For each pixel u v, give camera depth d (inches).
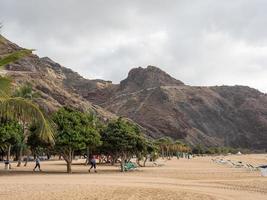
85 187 1087.0
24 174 1734.7
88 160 3127.5
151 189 1036.5
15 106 649.6
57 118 1815.9
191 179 1505.9
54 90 7682.1
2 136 1642.5
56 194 924.0
